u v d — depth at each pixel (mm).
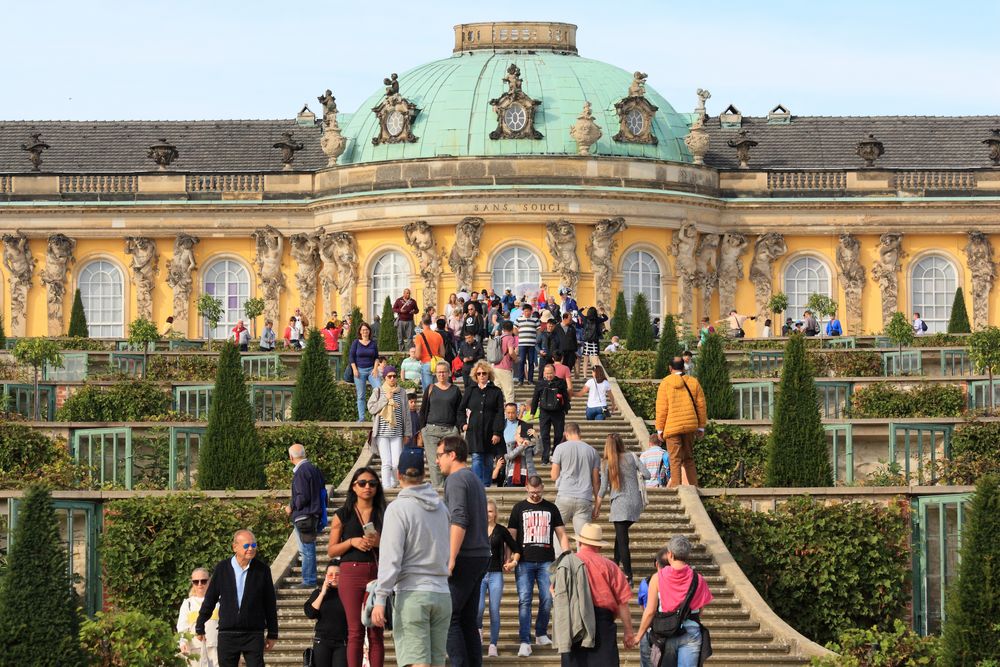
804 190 94562
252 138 100438
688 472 46344
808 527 44500
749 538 44531
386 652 36531
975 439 51250
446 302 90250
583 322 70812
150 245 95125
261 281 94875
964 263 95062
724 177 94625
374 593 29141
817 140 99688
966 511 36500
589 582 31906
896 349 70875
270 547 43562
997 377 59406
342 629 31172
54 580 33438
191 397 61312
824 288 95062
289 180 94875
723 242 94250
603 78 94062
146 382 60656
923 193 94625
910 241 95125
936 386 59906
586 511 38656
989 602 34594
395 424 45594
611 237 90250
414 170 90500
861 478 52312
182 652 33438
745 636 38250
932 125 100750
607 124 91812
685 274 92062
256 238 94688
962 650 34562
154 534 43656
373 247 91938
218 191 94938
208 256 95438
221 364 49188
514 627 38500
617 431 55344
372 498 31266
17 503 43125
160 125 101562
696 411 46062
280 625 38281
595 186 89812
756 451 53719
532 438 47125
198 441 52781
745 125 100312
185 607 34031
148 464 52688
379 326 79875
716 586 41031
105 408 59719
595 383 56469
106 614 34531
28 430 52656
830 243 95062
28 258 95250
